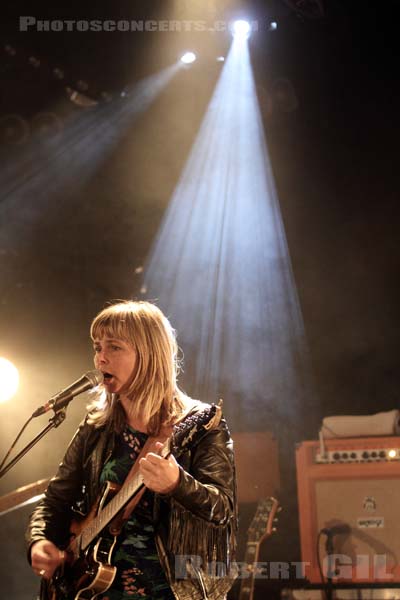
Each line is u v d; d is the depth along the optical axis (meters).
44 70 7.07
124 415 2.60
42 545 2.52
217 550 2.32
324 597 4.80
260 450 5.72
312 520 5.03
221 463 2.38
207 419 2.44
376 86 7.92
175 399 2.59
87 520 2.52
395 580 4.81
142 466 2.19
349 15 7.17
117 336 2.56
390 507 4.94
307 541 5.00
